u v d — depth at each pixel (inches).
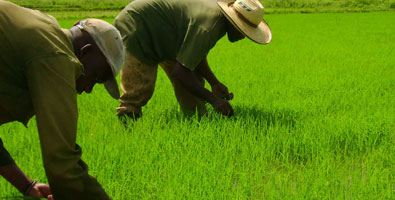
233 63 381.4
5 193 117.5
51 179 80.0
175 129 178.2
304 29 808.3
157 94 247.0
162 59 184.4
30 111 85.8
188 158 147.7
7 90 80.4
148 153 155.9
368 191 131.7
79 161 83.7
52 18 84.0
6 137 165.2
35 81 76.0
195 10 172.6
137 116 189.5
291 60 405.1
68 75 77.9
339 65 372.8
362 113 209.2
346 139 173.9
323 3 1699.1
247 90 259.0
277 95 244.5
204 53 169.8
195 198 121.0
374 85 283.4
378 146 173.6
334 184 139.0
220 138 169.0
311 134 178.5
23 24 77.7
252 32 165.5
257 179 139.6
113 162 143.2
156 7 178.2
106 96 241.6
